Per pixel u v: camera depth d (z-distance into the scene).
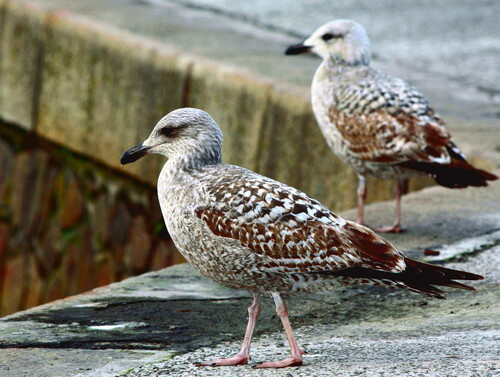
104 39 19.98
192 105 18.36
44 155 21.55
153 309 9.60
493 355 7.62
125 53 19.52
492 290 9.84
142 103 19.27
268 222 7.80
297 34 22.19
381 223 12.50
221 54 19.00
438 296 7.70
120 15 21.58
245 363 8.01
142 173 19.09
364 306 9.76
